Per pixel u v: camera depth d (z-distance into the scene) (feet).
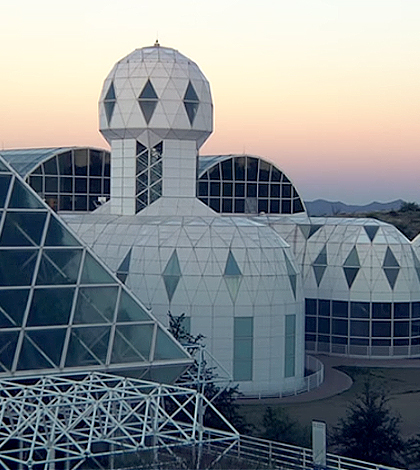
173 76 266.57
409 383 247.29
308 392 236.02
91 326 165.17
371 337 283.79
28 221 167.02
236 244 237.45
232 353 231.09
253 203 337.93
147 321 169.07
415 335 286.87
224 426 174.60
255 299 232.94
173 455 140.05
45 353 161.27
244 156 335.88
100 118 274.57
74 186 337.72
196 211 268.62
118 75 269.23
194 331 231.09
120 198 271.49
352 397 230.07
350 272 286.46
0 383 145.89
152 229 246.06
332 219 306.76
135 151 269.03
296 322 239.50
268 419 182.60
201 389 181.27
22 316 161.38
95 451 150.41
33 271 164.55
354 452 165.17
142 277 237.45
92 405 136.67
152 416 144.25
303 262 293.84
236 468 140.46
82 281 166.91
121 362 165.58
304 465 149.69
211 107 272.51
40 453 153.17
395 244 287.69
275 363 233.96
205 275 233.14
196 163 274.57
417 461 165.99
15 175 168.35
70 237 168.25
